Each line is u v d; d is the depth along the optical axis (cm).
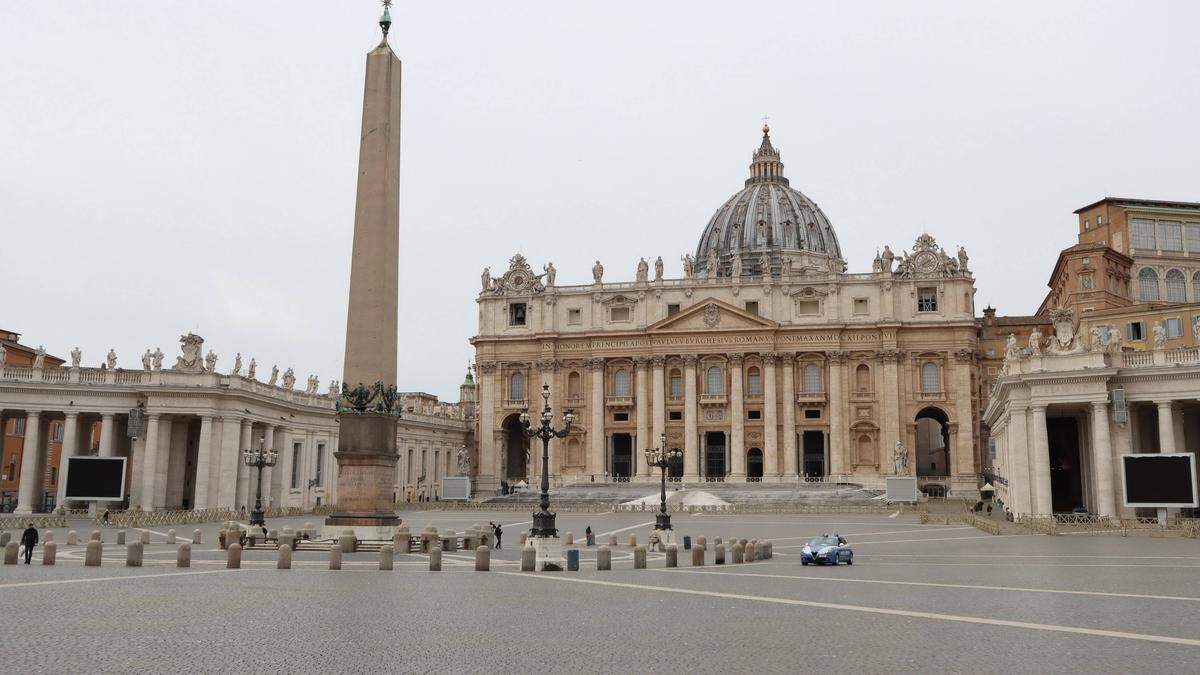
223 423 7181
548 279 12194
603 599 2278
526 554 3111
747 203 16388
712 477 11594
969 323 11119
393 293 4006
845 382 11319
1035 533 5197
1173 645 1639
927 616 1989
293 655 1509
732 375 11456
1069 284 8881
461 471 10788
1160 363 5356
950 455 11062
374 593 2355
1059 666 1459
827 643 1658
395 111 4038
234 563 3039
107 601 2123
